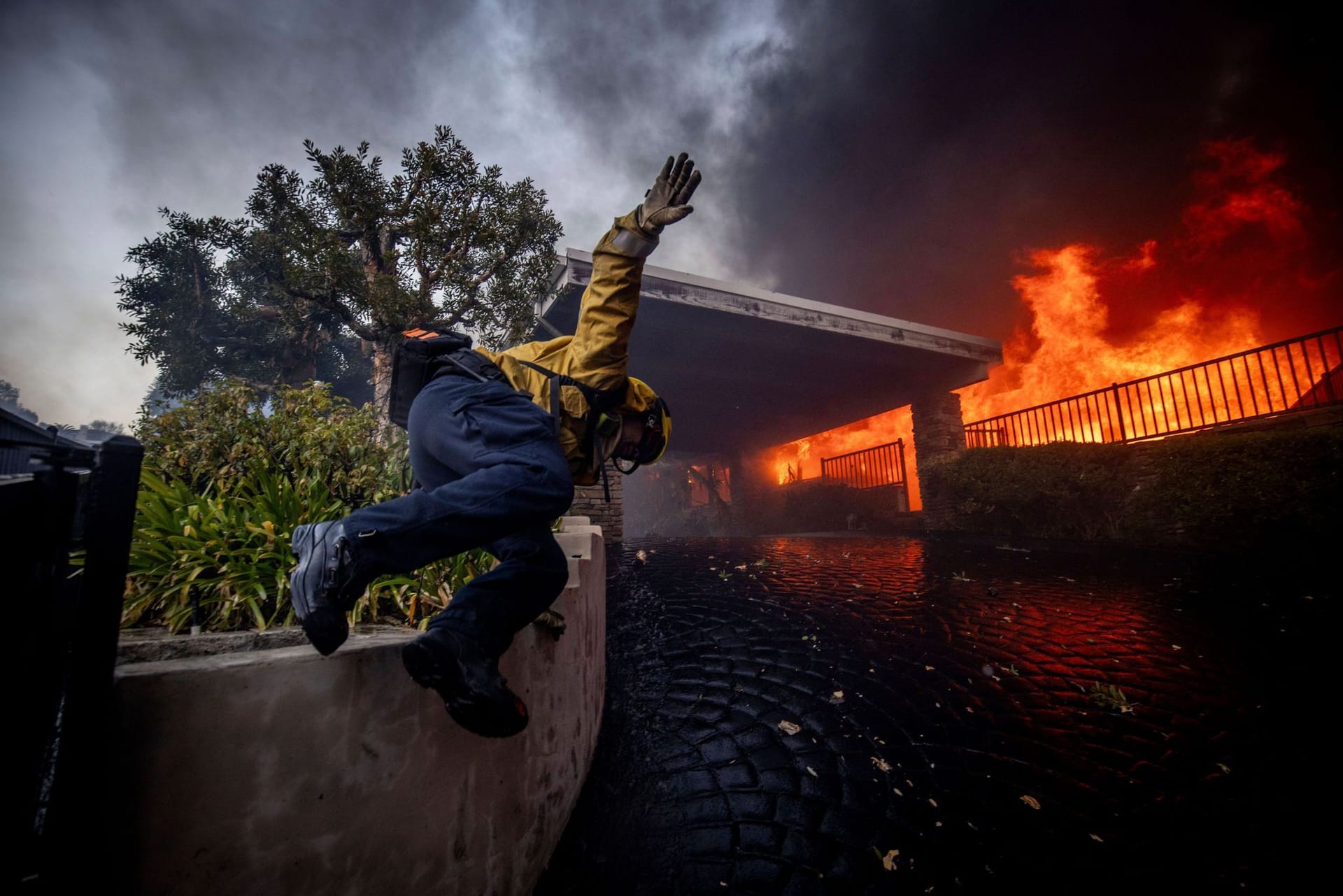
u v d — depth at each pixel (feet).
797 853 5.80
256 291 35.06
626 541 34.35
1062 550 21.70
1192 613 12.88
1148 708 8.63
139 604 5.12
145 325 33.37
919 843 5.92
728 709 9.20
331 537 3.23
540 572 3.76
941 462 33.27
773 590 17.28
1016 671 10.23
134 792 2.61
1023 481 26.27
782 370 36.27
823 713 8.92
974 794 6.76
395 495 8.20
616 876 5.49
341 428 7.80
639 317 27.66
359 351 44.50
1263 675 9.43
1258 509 17.01
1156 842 5.80
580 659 7.18
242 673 3.08
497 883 4.63
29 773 2.44
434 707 4.17
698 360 33.78
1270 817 6.05
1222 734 7.73
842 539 32.50
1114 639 11.62
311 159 17.98
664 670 11.01
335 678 3.49
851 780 7.13
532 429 3.77
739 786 7.05
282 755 3.18
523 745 5.27
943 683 9.91
